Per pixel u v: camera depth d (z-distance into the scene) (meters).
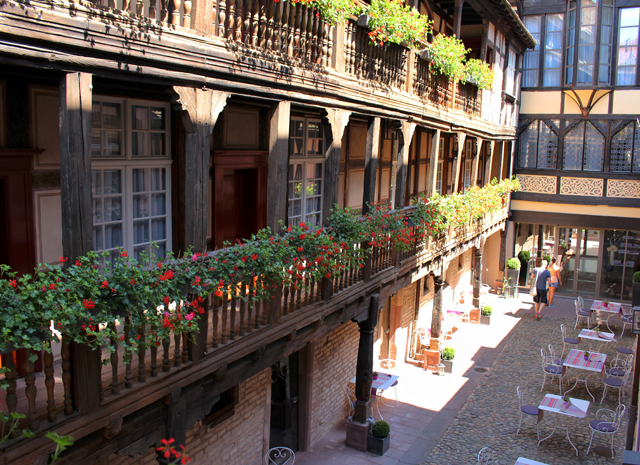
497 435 11.43
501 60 18.81
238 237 9.13
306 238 7.14
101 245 6.17
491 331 18.44
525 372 14.92
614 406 12.91
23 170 5.39
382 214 9.45
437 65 11.66
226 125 8.22
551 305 21.83
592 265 22.73
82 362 4.37
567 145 22.17
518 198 23.03
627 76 21.08
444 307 18.31
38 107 5.49
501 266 23.56
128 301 4.42
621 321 19.83
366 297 10.02
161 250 6.99
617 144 21.38
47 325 3.88
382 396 13.26
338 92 7.95
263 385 9.29
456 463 10.31
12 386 3.89
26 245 5.48
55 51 4.09
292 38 6.87
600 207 21.73
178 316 4.85
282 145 6.93
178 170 6.96
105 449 4.86
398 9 8.83
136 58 4.71
